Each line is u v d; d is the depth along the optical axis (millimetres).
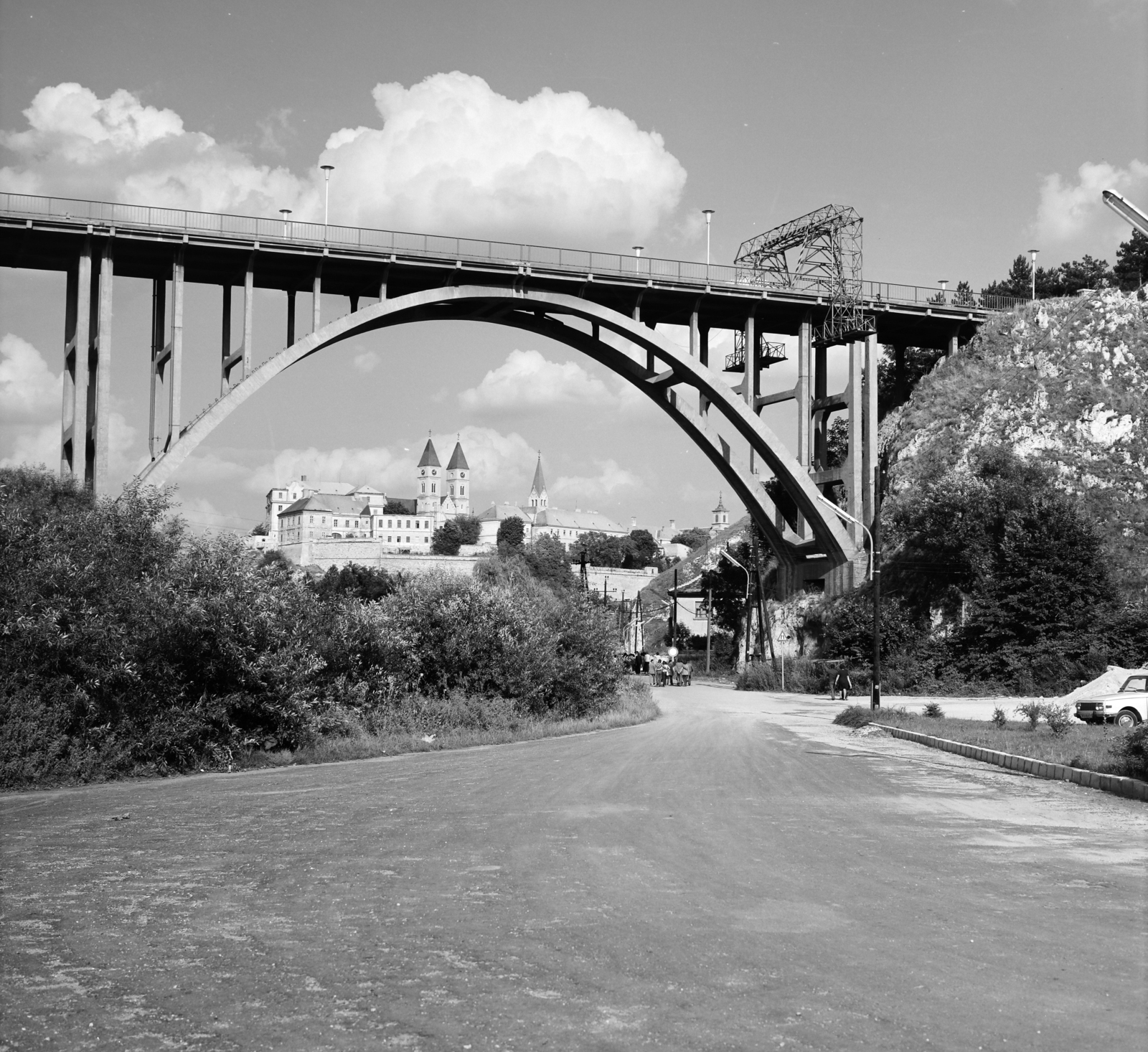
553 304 58125
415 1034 4887
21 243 48812
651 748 23500
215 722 21359
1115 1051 4621
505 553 132125
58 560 19031
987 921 7062
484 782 16328
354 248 53438
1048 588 56219
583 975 5812
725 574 90500
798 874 8719
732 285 62281
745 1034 4844
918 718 30969
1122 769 16031
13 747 16938
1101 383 70000
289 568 28266
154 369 52844
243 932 6820
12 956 6273
